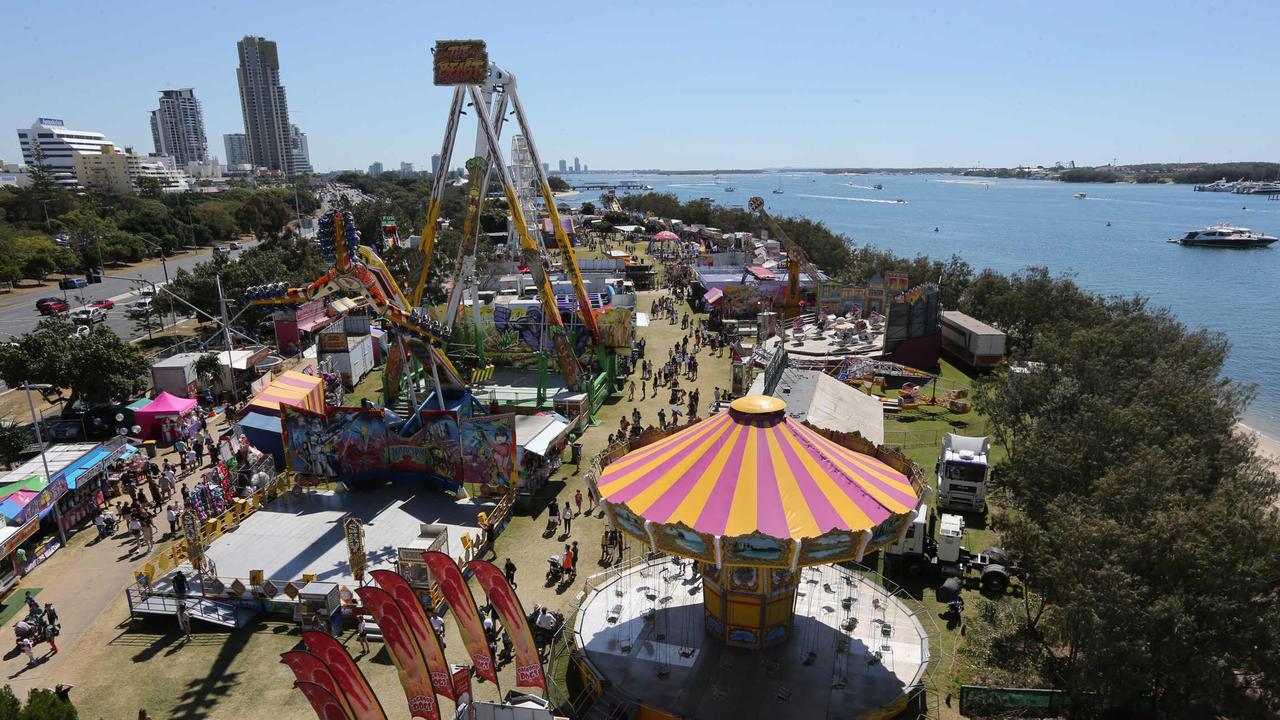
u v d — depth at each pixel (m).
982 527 37.34
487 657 22.59
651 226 186.12
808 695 24.11
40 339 50.16
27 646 27.64
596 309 66.56
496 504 39.06
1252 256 175.62
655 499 25.62
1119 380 39.34
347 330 67.88
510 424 38.19
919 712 24.20
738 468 25.73
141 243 142.12
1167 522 22.69
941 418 54.50
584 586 31.48
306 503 39.97
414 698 21.31
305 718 24.53
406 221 153.25
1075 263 165.88
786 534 23.17
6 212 157.75
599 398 56.94
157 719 24.61
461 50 52.84
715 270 102.00
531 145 59.00
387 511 38.72
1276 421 64.00
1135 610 21.38
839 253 113.75
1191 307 113.62
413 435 40.44
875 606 29.19
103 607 30.98
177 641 28.78
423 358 44.78
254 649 28.25
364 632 28.50
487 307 65.06
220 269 80.62
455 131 56.03
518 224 54.41
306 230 186.00
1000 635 28.34
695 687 24.59
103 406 51.28
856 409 47.09
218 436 49.88
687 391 59.91
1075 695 23.41
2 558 31.67
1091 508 25.64
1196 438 32.59
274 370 60.44
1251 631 21.03
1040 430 35.94
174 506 39.53
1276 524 22.75
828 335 71.88
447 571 21.92
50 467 38.47
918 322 65.31
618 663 25.97
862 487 25.72
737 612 26.22
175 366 54.78
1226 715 22.42
